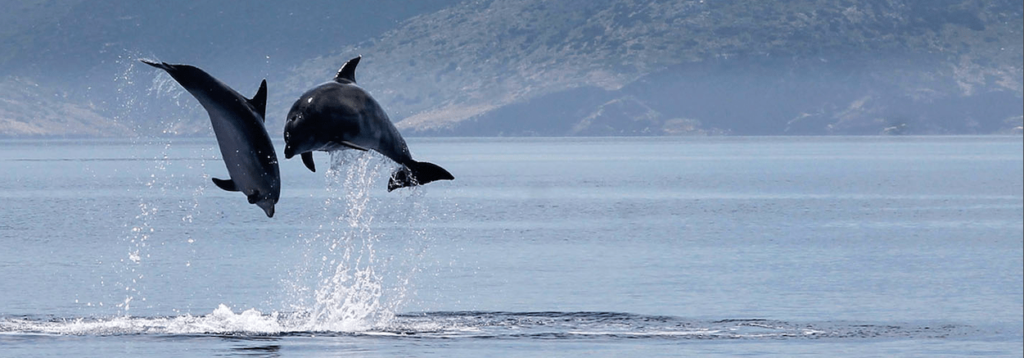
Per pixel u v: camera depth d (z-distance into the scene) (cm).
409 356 9462
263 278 14225
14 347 9706
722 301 12356
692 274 14688
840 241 19462
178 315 11412
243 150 7169
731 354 9675
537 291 13100
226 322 10900
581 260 16288
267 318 11131
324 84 7444
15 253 16938
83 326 10644
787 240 19625
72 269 15000
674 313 11600
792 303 12275
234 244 18450
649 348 9888
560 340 10188
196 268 15225
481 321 11088
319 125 7231
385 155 7612
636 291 13100
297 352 9569
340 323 10906
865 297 12712
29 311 11550
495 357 9462
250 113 7169
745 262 16075
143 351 9581
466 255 17000
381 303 12212
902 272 14962
